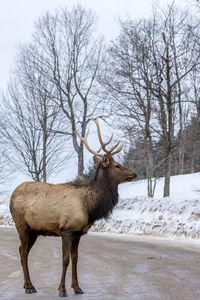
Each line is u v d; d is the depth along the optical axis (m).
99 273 11.50
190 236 21.31
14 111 42.03
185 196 30.84
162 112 29.52
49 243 21.14
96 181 9.71
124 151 32.50
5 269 12.89
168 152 30.33
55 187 9.84
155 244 19.36
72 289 9.48
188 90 30.48
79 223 9.41
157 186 41.59
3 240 22.69
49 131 41.28
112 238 22.64
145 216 26.11
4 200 42.25
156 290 8.96
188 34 29.55
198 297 8.24
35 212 9.61
